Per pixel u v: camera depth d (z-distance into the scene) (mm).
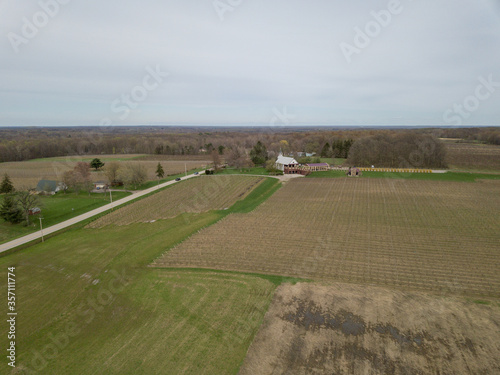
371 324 24922
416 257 36344
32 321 26500
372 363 21141
